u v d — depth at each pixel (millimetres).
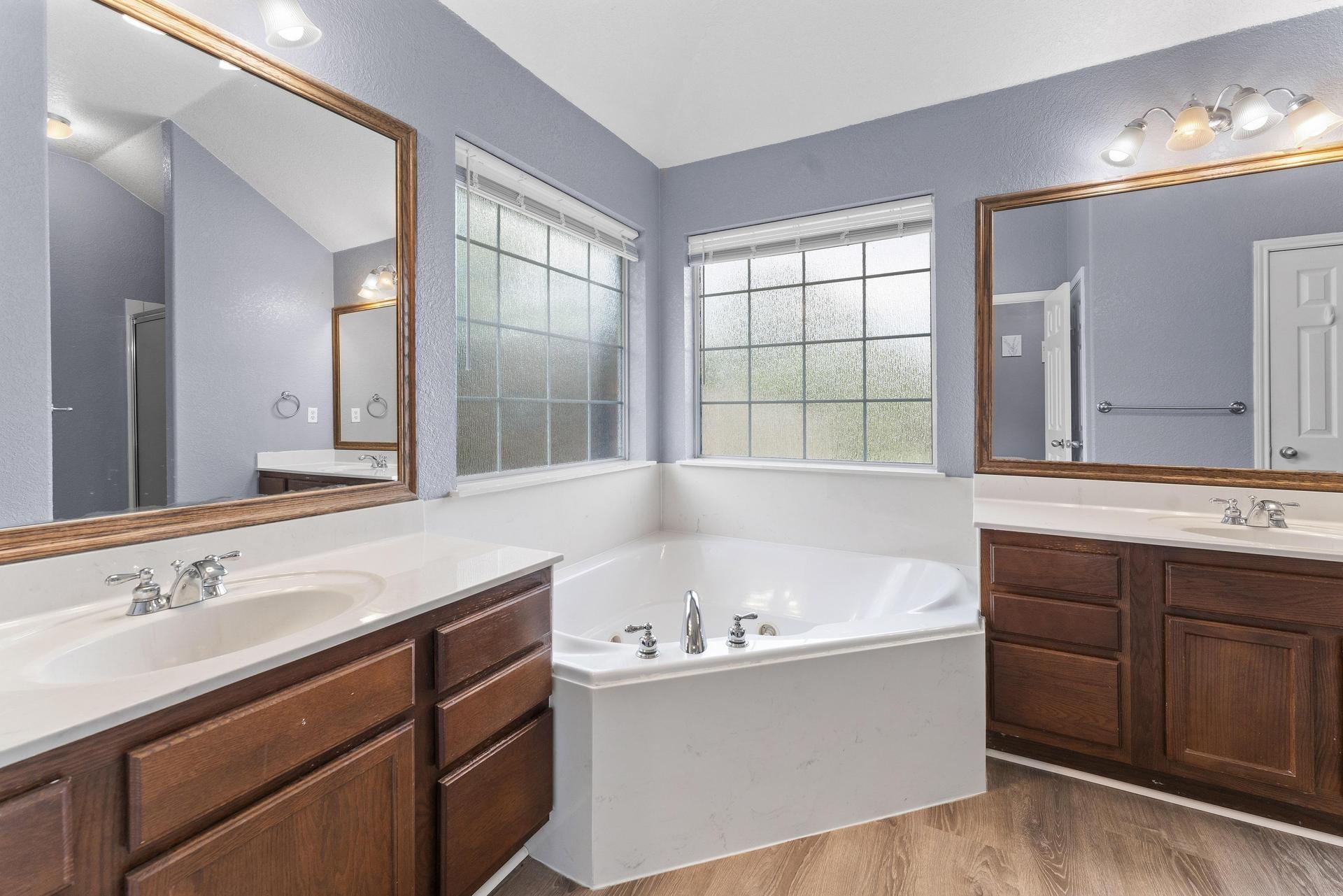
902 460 2627
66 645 955
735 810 1553
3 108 1049
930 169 2416
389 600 1147
